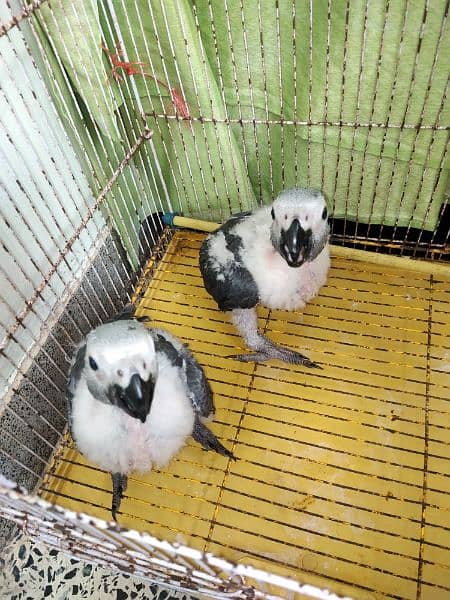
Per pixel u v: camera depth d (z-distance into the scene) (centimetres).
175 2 35
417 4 34
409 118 40
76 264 42
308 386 40
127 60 39
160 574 27
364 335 43
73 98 37
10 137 33
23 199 36
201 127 43
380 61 37
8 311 36
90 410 31
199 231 52
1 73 33
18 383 36
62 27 33
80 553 29
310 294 42
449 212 48
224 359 43
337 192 47
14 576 34
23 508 24
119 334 28
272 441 38
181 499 36
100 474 38
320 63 38
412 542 33
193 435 37
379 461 36
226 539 34
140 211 49
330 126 42
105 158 43
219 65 40
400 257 46
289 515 34
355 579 32
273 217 38
